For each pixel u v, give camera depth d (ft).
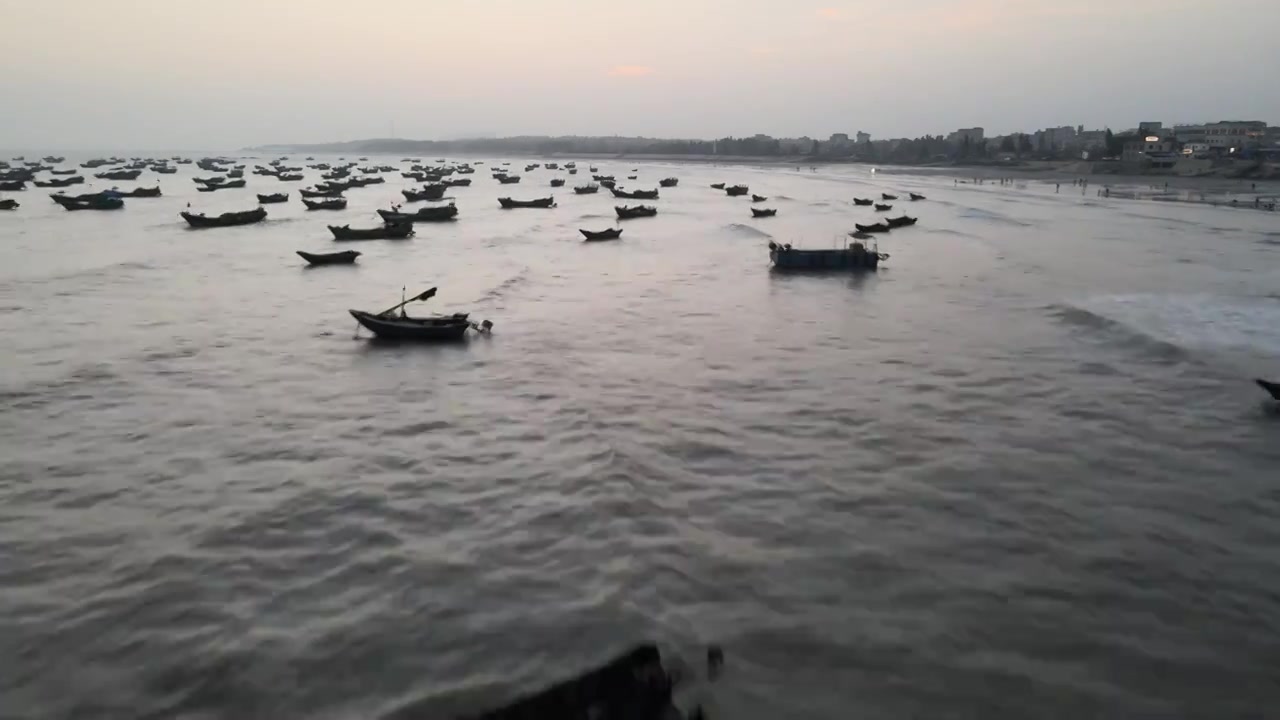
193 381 107.86
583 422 91.86
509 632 52.95
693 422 92.02
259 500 72.23
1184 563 62.13
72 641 52.44
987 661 50.37
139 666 50.01
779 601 56.49
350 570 60.64
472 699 46.88
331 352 122.83
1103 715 45.88
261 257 220.02
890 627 53.67
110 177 603.26
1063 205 399.24
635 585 58.13
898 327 140.05
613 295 169.68
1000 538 65.72
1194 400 100.07
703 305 159.53
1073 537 66.03
